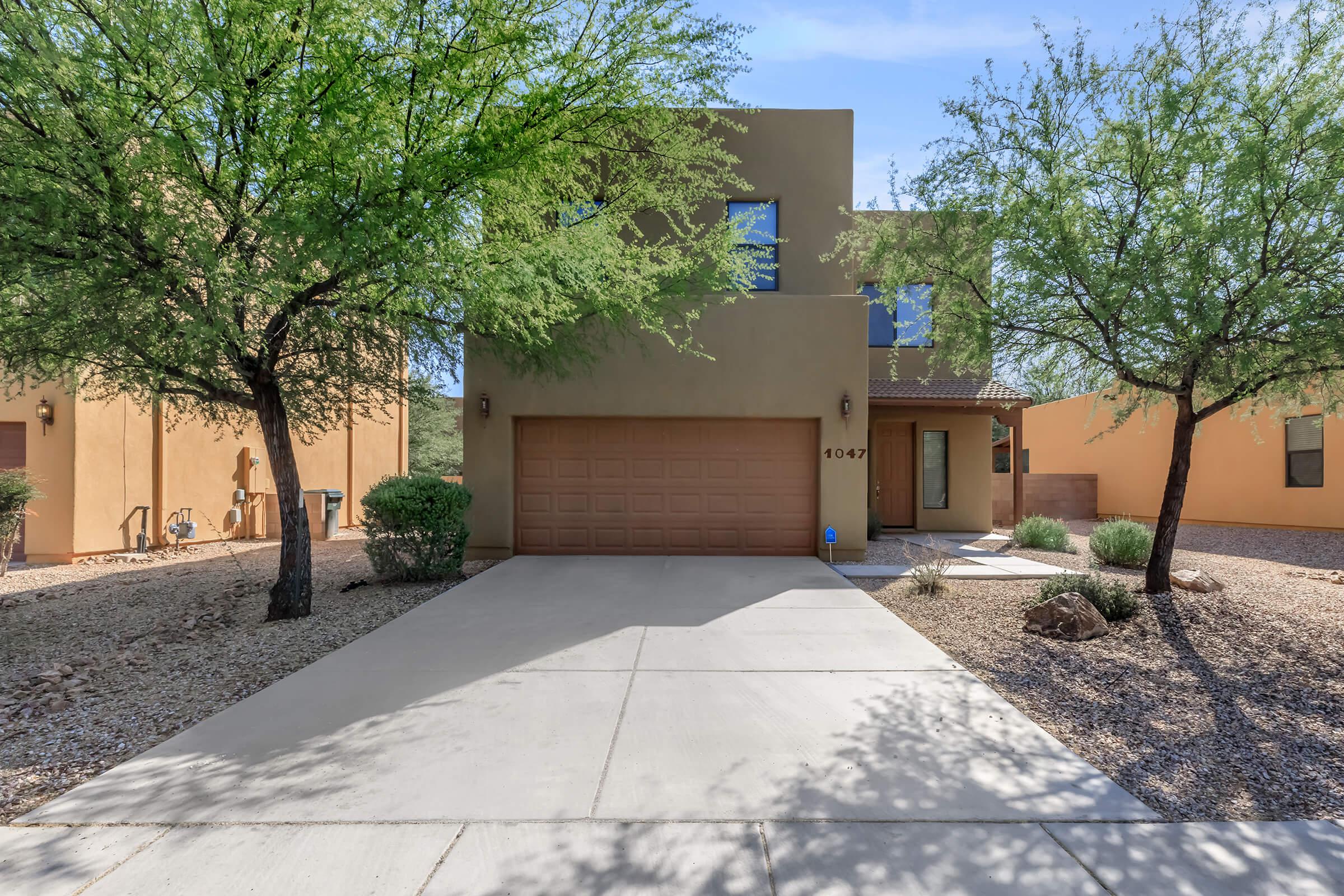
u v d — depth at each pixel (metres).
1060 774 3.32
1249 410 7.68
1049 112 6.57
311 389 7.62
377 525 8.37
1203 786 3.24
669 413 10.25
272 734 3.83
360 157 5.16
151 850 2.70
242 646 5.74
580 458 10.46
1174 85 6.05
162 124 4.95
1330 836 2.77
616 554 10.45
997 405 13.52
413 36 5.53
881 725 3.94
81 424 10.56
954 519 14.37
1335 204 5.05
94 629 6.53
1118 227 6.29
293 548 6.72
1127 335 6.15
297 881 2.50
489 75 6.15
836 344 10.29
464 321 6.60
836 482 10.20
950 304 7.20
